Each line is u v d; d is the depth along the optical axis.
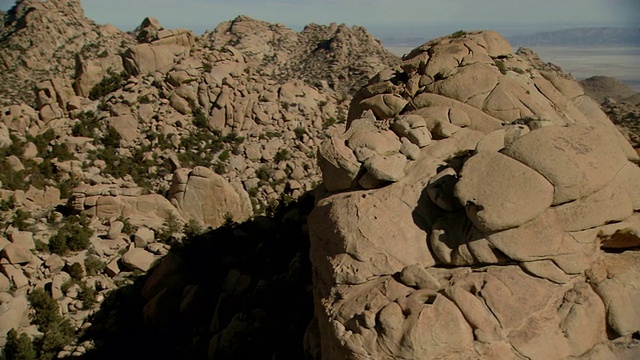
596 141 14.45
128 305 28.06
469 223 14.78
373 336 12.80
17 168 39.25
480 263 14.22
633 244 14.32
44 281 28.67
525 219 13.75
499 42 25.25
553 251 13.63
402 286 13.82
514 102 20.39
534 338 12.51
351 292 14.63
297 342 19.55
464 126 20.14
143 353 25.66
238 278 27.64
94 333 26.59
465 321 12.61
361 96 26.80
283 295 22.91
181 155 45.12
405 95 23.92
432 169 17.09
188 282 29.28
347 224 15.74
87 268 29.78
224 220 37.50
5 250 28.52
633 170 14.58
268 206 41.03
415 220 15.80
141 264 30.16
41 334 26.22
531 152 14.34
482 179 14.47
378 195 16.48
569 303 13.14
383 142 18.14
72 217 34.19
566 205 13.96
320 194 20.62
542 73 23.73
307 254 24.94
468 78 21.39
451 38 26.42
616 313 13.12
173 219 35.31
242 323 21.94
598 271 13.66
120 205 34.91
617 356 12.85
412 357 12.21
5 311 26.19
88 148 43.69
